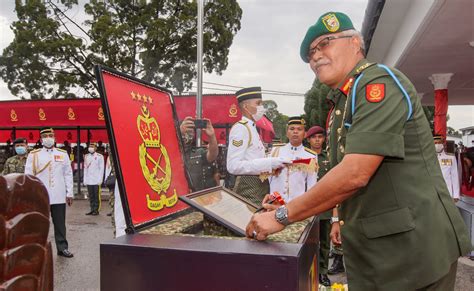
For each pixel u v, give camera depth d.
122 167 1.62
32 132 13.52
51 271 1.02
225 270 1.21
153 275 1.27
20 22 16.45
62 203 5.68
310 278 1.54
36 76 17.16
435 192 1.51
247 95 3.03
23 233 0.91
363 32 7.46
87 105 10.77
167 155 2.05
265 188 3.24
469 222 5.53
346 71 1.62
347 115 1.53
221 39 16.72
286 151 4.10
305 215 1.38
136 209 1.65
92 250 5.98
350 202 1.60
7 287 0.88
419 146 1.52
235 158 2.89
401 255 1.46
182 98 8.71
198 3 3.80
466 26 5.29
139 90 1.93
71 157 14.10
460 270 4.83
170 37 16.33
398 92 1.45
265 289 1.19
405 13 6.32
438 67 7.88
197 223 1.79
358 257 1.57
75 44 15.82
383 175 1.49
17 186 0.89
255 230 1.38
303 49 1.72
